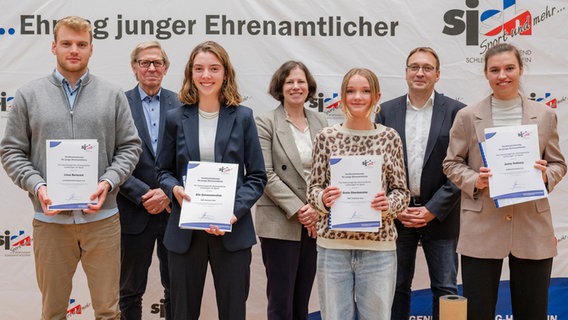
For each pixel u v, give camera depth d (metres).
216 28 4.04
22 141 2.90
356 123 2.84
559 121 4.07
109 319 2.99
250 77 4.07
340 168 2.77
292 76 3.54
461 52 4.07
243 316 2.87
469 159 3.10
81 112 2.90
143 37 4.02
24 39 3.96
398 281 3.57
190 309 2.88
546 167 2.87
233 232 2.84
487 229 3.00
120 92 3.06
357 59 4.08
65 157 2.80
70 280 2.97
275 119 3.56
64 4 3.98
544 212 2.98
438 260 3.51
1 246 3.99
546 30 4.05
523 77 4.06
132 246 3.56
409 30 4.07
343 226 2.74
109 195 2.97
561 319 4.09
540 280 2.98
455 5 4.06
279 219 3.43
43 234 2.89
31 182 2.79
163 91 3.74
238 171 2.90
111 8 4.00
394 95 4.07
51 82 2.92
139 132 3.61
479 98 4.07
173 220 2.89
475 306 3.03
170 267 2.90
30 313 4.03
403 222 3.47
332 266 2.83
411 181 3.54
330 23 4.06
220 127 2.89
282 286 3.43
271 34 4.05
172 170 2.98
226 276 2.85
